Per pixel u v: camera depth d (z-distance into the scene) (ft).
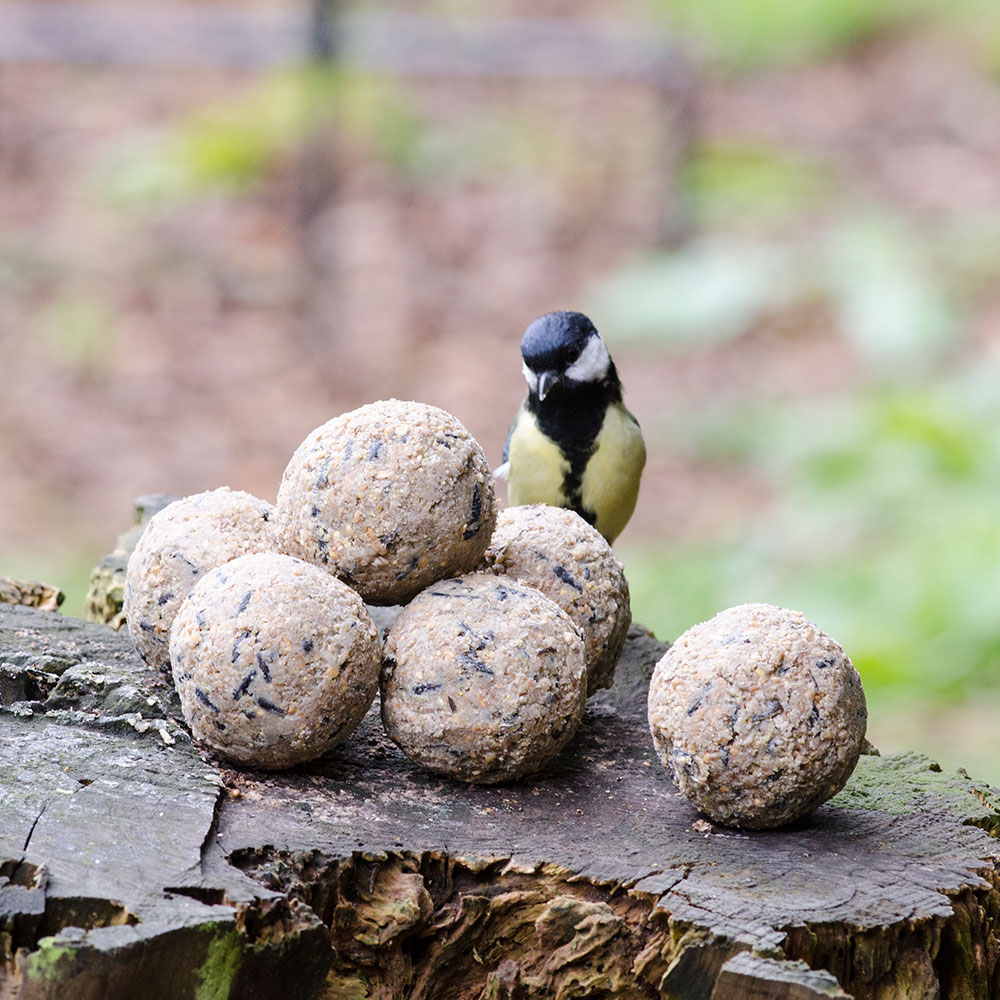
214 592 11.04
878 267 42.68
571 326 15.97
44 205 47.50
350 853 10.10
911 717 24.82
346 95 49.90
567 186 51.52
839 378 39.40
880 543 30.99
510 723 11.02
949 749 23.45
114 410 37.04
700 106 52.75
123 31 42.73
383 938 10.00
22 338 40.04
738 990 9.00
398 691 11.21
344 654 10.85
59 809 10.11
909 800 12.16
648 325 42.52
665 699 10.99
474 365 40.47
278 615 10.81
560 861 10.37
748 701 10.67
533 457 16.51
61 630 13.93
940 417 34.17
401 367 40.19
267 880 9.64
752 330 42.65
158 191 48.65
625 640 14.40
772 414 37.37
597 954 10.05
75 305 41.65
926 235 45.88
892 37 61.31
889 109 55.93
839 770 10.85
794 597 28.76
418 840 10.52
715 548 31.48
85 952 8.45
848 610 28.12
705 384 39.73
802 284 43.93
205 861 9.61
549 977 10.19
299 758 11.23
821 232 46.78
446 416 11.79
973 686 25.84
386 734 12.16
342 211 48.73
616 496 16.75
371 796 11.23
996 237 45.21
